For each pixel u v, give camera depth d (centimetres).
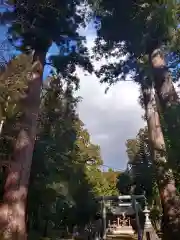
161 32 927
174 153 585
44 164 1201
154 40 982
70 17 1089
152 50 998
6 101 683
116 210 2356
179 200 820
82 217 1900
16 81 691
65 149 1507
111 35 1112
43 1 927
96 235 1638
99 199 1958
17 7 906
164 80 873
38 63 984
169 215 827
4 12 899
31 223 1404
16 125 795
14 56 733
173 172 638
